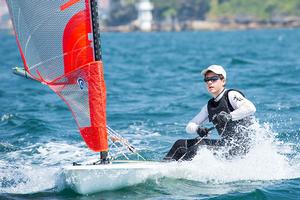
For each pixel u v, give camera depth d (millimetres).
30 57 28859
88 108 28281
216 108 30219
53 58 28422
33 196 27703
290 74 79000
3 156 36250
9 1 28422
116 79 81688
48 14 28188
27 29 28562
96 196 27250
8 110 53875
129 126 45250
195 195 27078
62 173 27859
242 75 79562
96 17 28062
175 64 109812
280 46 181750
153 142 39375
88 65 28031
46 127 44562
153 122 46719
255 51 151875
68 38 28156
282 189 27672
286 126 42125
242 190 27641
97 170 27375
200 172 29422
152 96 62125
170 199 26578
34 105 56531
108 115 49906
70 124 46281
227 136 30203
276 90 62344
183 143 30391
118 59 130500
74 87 28406
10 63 120688
